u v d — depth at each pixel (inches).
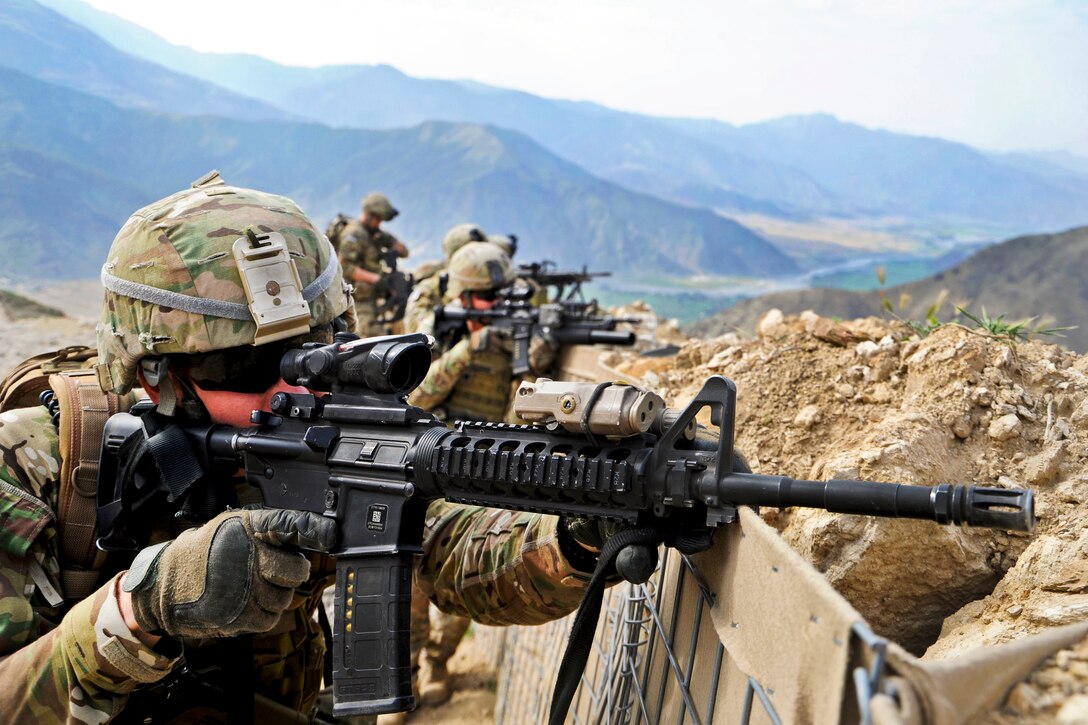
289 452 82.9
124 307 84.2
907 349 111.0
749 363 130.6
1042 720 43.6
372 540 78.5
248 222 84.3
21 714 75.0
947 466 93.7
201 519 87.7
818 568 86.3
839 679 43.1
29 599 82.1
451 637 202.1
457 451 73.9
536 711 148.8
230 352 84.7
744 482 61.5
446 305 263.9
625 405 66.0
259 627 75.3
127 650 73.5
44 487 85.2
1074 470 89.0
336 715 77.3
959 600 85.6
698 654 69.7
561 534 83.1
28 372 97.3
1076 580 74.0
